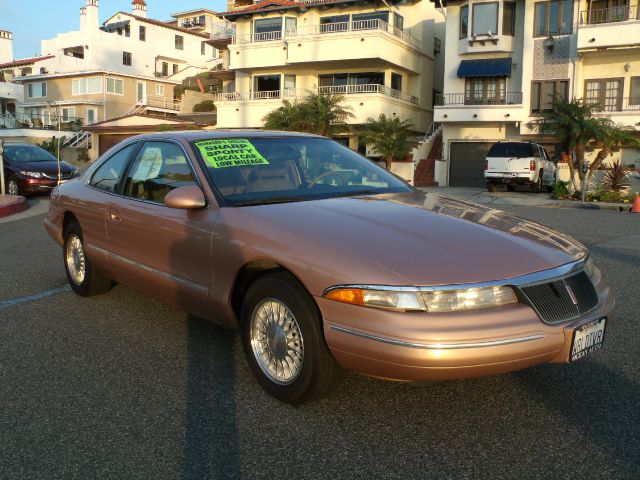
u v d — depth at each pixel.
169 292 4.14
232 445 2.93
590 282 3.21
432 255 2.96
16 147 18.50
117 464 2.76
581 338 2.98
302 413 3.26
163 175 4.36
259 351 3.48
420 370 2.75
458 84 29.33
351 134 31.61
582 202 17.52
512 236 3.30
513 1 27.88
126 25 54.25
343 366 3.00
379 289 2.81
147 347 4.29
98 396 3.49
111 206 4.71
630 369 3.88
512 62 28.27
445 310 2.76
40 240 9.20
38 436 3.03
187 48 58.81
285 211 3.54
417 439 2.98
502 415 3.23
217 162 4.07
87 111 47.91
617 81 25.88
